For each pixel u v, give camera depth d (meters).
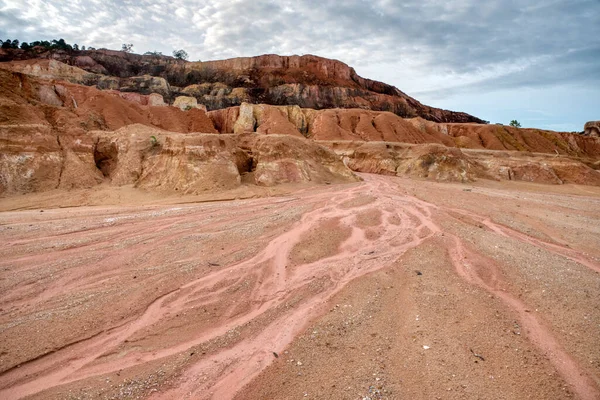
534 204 29.22
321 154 40.50
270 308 10.26
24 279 11.62
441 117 145.25
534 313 9.99
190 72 126.50
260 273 12.56
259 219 19.75
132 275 12.13
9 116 29.33
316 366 7.59
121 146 33.12
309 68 136.75
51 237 16.22
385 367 7.51
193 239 15.98
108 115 43.25
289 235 16.72
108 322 9.30
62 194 26.78
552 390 6.87
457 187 39.31
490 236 17.55
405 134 78.75
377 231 18.09
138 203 25.83
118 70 117.94
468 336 8.72
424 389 6.84
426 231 18.30
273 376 7.29
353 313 9.81
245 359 7.93
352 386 6.91
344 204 24.58
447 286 11.66
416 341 8.48
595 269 13.98
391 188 34.34
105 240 15.98
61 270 12.41
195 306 10.23
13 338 8.41
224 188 29.58
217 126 77.94
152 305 10.27
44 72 74.25
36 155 28.34
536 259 14.30
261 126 72.25
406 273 12.75
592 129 103.44
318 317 9.67
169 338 8.75
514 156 56.47
